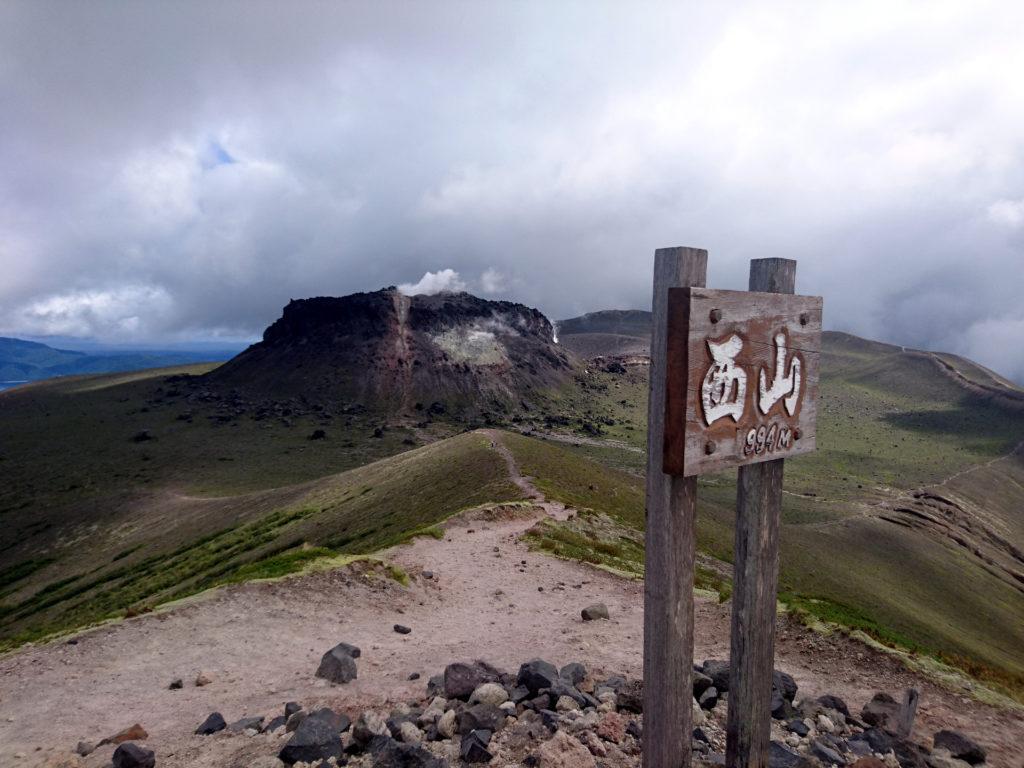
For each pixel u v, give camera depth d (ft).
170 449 589.32
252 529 267.80
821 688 32.24
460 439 303.27
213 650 39.93
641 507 195.93
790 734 22.71
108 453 574.97
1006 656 217.56
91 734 27.63
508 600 57.62
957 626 256.32
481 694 23.75
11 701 32.01
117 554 312.91
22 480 497.05
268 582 52.65
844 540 385.70
